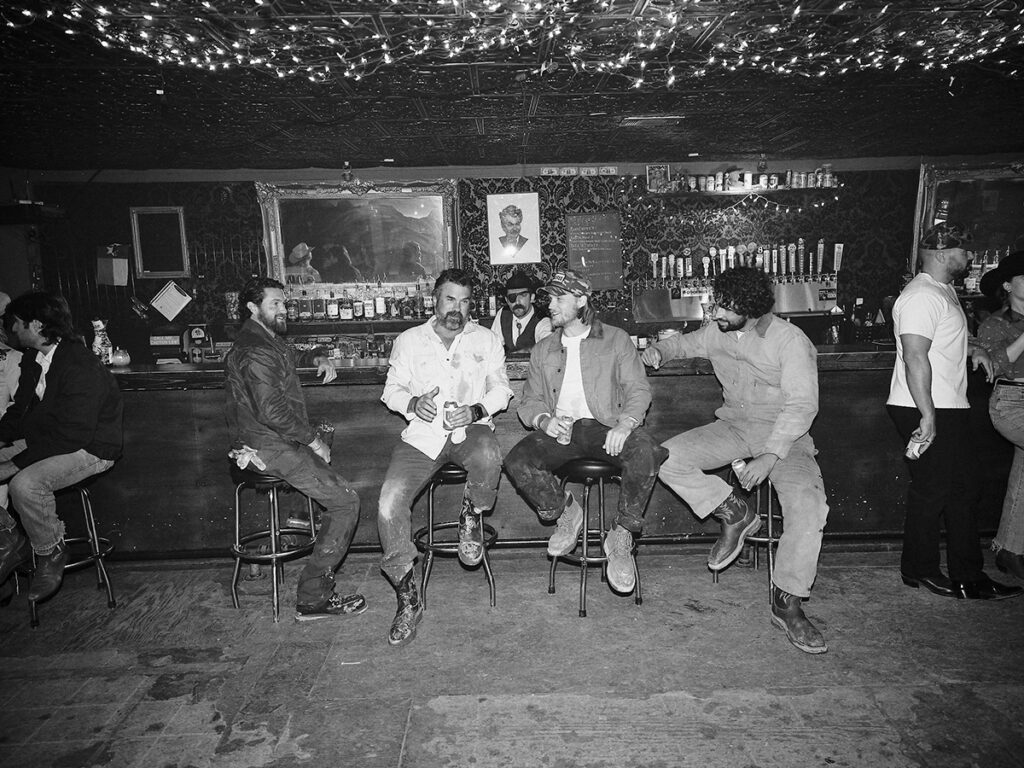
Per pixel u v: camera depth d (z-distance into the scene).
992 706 2.31
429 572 3.28
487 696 2.45
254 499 3.62
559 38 3.56
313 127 5.38
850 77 4.40
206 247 7.05
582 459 2.97
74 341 3.15
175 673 2.65
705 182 7.10
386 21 3.28
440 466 3.02
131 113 4.88
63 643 2.90
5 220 5.70
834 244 7.32
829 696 2.39
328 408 3.58
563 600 3.19
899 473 3.60
